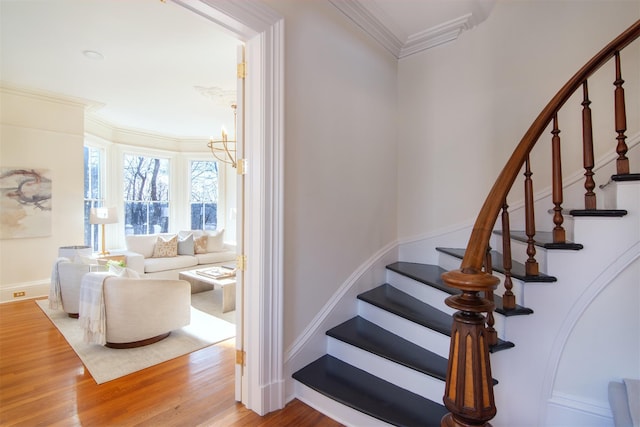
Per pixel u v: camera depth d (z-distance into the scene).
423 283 2.37
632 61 2.20
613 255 1.64
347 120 2.47
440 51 2.91
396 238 3.11
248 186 1.90
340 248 2.43
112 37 2.82
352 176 2.53
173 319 3.07
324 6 2.24
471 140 2.78
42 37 2.80
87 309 2.78
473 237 1.21
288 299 2.01
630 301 1.64
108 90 4.08
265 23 1.80
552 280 1.74
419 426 1.60
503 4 2.62
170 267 5.17
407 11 2.55
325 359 2.24
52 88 4.02
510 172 1.43
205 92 4.12
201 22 2.57
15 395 2.11
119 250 5.46
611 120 2.24
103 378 2.33
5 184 3.93
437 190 2.93
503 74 2.63
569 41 2.40
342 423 1.82
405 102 3.10
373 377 2.03
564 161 2.40
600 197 2.22
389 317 2.31
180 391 2.17
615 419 1.45
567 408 1.75
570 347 1.75
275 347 1.93
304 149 2.10
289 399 2.02
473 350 0.99
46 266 4.25
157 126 5.84
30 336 3.05
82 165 4.56
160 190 6.53
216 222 7.06
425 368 1.82
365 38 2.66
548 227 2.43
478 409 0.97
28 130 4.09
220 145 6.93
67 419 1.87
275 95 1.86
